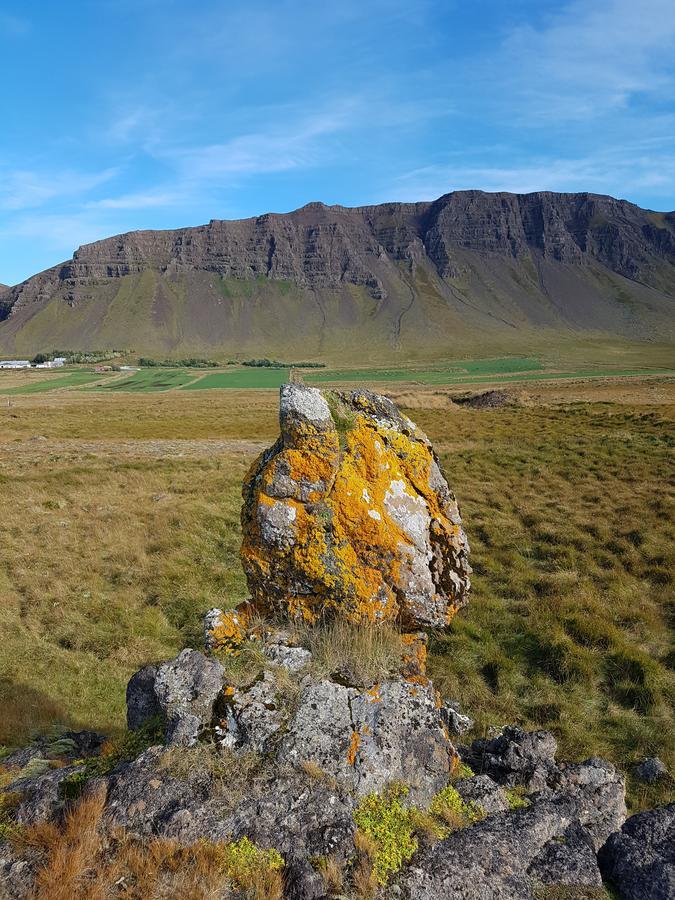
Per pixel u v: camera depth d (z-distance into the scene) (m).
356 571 2.82
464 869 2.02
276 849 2.03
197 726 2.34
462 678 3.99
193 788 2.17
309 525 2.84
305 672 2.53
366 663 2.58
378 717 2.37
